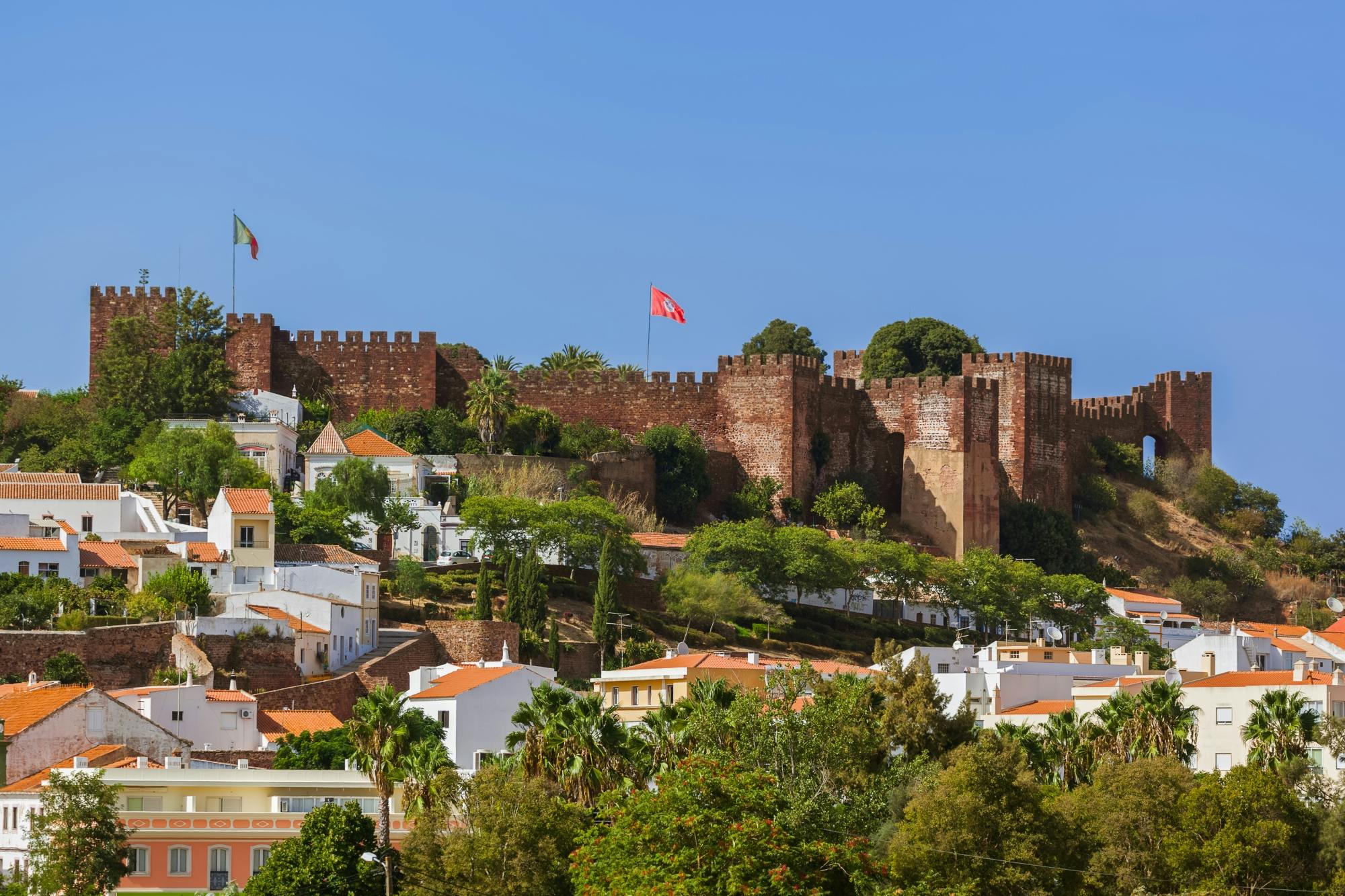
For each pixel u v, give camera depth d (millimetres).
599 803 115312
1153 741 132875
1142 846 117188
